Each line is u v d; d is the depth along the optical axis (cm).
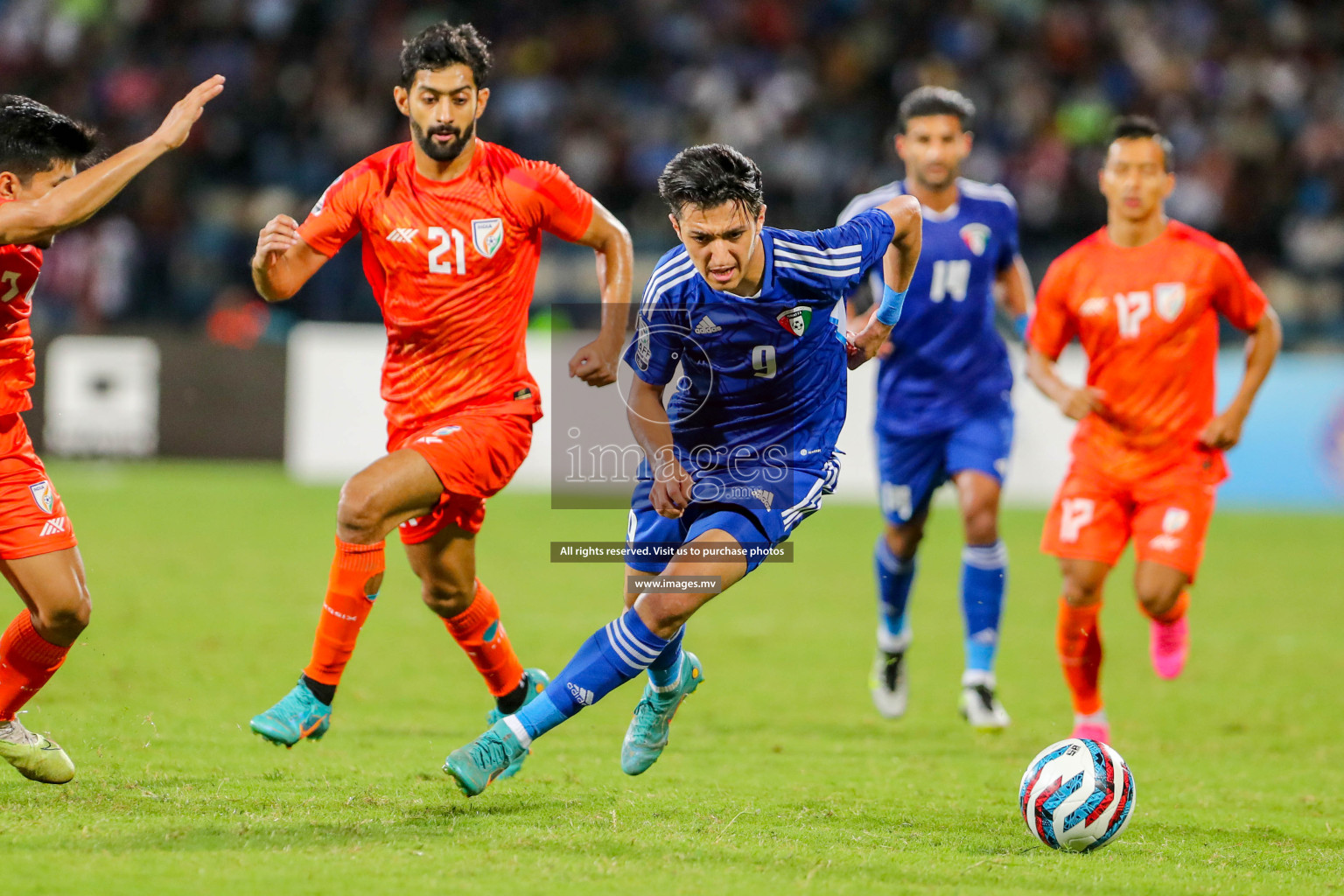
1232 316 2206
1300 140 7625
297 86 7544
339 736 2112
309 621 3048
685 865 1416
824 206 7275
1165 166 2200
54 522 1659
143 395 5800
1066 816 1552
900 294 1836
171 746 1959
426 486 1712
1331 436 5719
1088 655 2241
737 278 1555
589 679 1599
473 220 1756
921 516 2522
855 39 7981
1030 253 7044
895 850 1533
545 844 1479
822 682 2745
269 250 1659
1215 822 1758
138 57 7688
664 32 7950
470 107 1708
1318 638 3319
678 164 1538
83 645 2595
